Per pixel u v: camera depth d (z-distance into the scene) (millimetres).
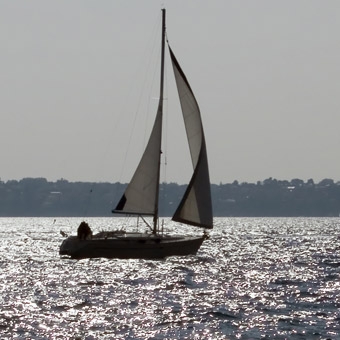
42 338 127000
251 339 127500
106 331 133125
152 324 139500
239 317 147250
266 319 145250
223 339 127500
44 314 149500
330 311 154625
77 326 137250
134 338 127688
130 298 171625
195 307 158875
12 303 163875
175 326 137750
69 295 176625
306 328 136500
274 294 179875
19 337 127688
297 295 178375
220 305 161875
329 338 128125
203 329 135250
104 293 180000
